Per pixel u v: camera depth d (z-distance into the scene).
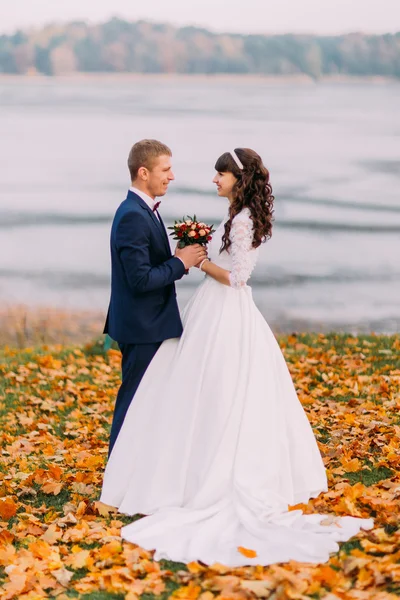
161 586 5.70
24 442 9.76
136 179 7.10
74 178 55.62
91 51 96.25
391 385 11.57
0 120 77.69
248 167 6.91
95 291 31.44
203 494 6.59
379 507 6.81
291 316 26.58
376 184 52.75
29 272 34.06
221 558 5.98
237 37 97.94
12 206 47.50
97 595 5.68
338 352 14.19
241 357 6.89
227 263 7.02
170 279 6.92
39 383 12.84
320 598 5.37
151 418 6.99
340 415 10.00
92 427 10.44
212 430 6.72
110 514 7.02
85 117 80.44
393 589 5.45
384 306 27.64
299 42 97.12
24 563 6.16
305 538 6.17
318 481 7.11
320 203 47.31
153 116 81.62
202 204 45.03
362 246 37.69
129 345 7.16
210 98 96.75
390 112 84.94
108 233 42.22
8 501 7.46
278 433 6.87
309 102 93.00
